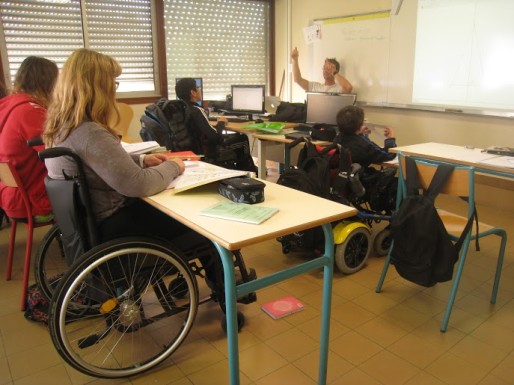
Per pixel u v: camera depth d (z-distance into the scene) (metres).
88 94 1.53
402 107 4.43
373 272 2.61
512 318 2.12
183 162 1.85
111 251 1.54
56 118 1.56
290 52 5.65
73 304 1.68
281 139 3.47
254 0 5.58
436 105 4.14
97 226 1.63
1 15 4.09
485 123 3.83
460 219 2.32
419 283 1.98
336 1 4.91
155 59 5.00
